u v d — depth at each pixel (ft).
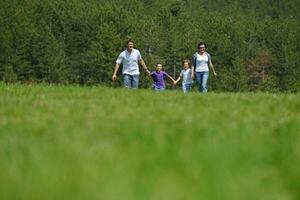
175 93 96.12
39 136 41.01
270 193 24.20
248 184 25.03
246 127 45.88
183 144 35.53
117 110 61.26
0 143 37.65
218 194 23.47
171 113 57.88
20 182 25.71
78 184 24.59
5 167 29.40
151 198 22.41
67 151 33.12
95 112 58.95
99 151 32.89
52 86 112.37
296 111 64.80
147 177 25.86
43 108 63.00
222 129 44.32
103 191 23.29
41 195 23.47
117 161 29.71
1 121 50.42
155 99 79.30
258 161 30.96
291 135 42.55
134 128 44.01
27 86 110.52
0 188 24.94
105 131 42.98
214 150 32.99
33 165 29.27
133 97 83.51
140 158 30.58
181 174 26.45
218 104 71.10
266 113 60.44
